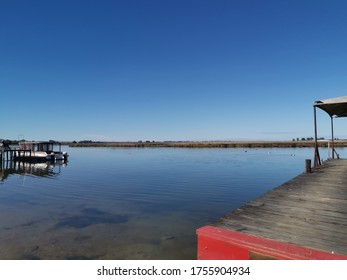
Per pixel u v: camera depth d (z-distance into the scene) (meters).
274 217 5.83
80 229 9.17
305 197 7.80
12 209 12.05
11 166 36.12
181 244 7.74
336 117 19.16
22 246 7.65
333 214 6.05
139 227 9.34
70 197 14.66
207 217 10.51
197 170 26.81
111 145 146.25
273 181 19.45
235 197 14.06
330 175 11.73
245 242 4.18
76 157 53.28
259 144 88.25
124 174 24.47
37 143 43.41
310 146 76.50
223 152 62.28
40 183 20.06
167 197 14.25
